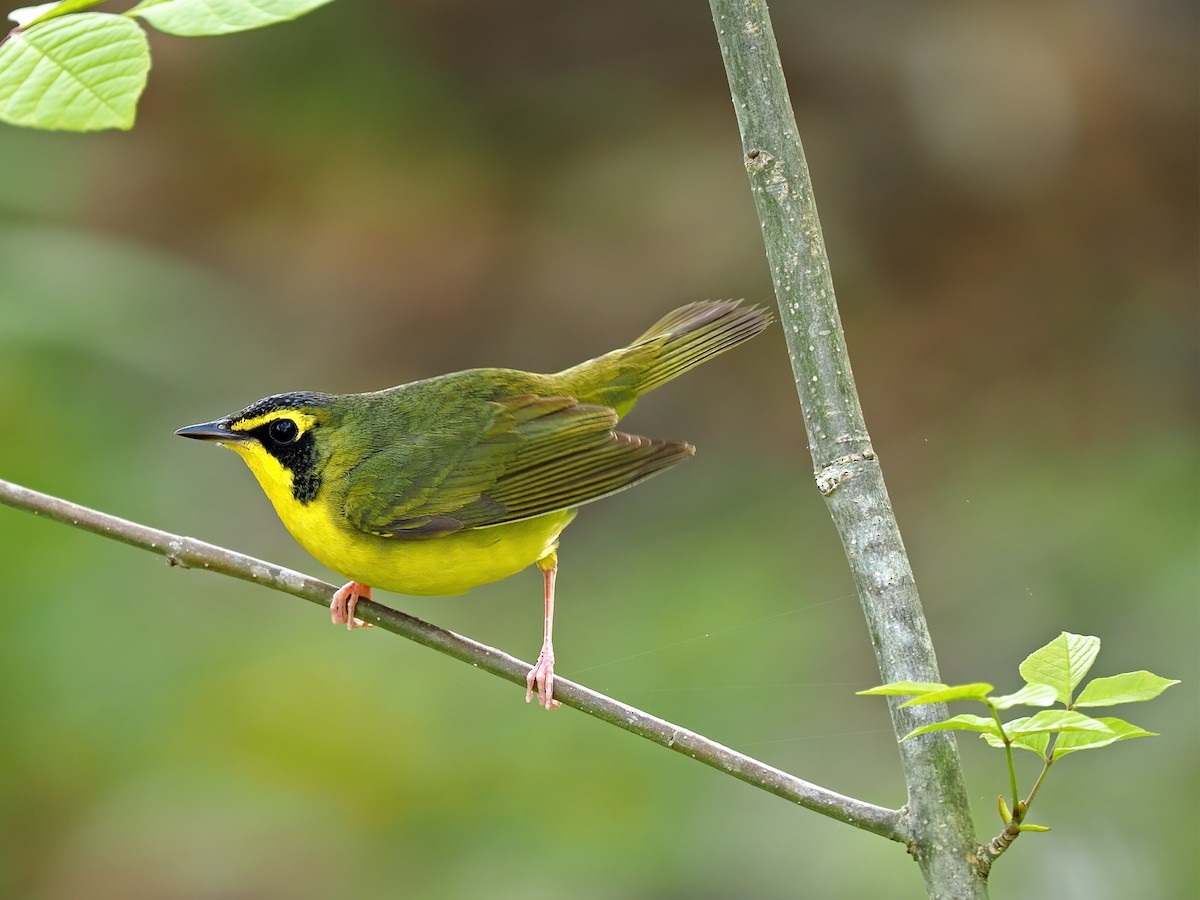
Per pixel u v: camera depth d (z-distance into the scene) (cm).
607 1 1845
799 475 1516
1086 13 1739
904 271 1689
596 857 1081
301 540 750
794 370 523
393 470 730
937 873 482
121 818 1076
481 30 1842
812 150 1731
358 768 1128
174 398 1274
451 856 1085
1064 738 435
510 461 741
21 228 1209
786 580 1348
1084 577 1293
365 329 1688
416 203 1770
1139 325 1598
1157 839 1070
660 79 1822
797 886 1063
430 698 1191
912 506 1484
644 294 1670
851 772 1162
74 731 1089
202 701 1145
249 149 1781
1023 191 1691
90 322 1122
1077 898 1058
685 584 1362
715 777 1148
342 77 1822
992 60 1709
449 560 739
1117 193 1672
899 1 1769
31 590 1101
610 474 742
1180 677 1167
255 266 1714
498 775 1141
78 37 421
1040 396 1566
